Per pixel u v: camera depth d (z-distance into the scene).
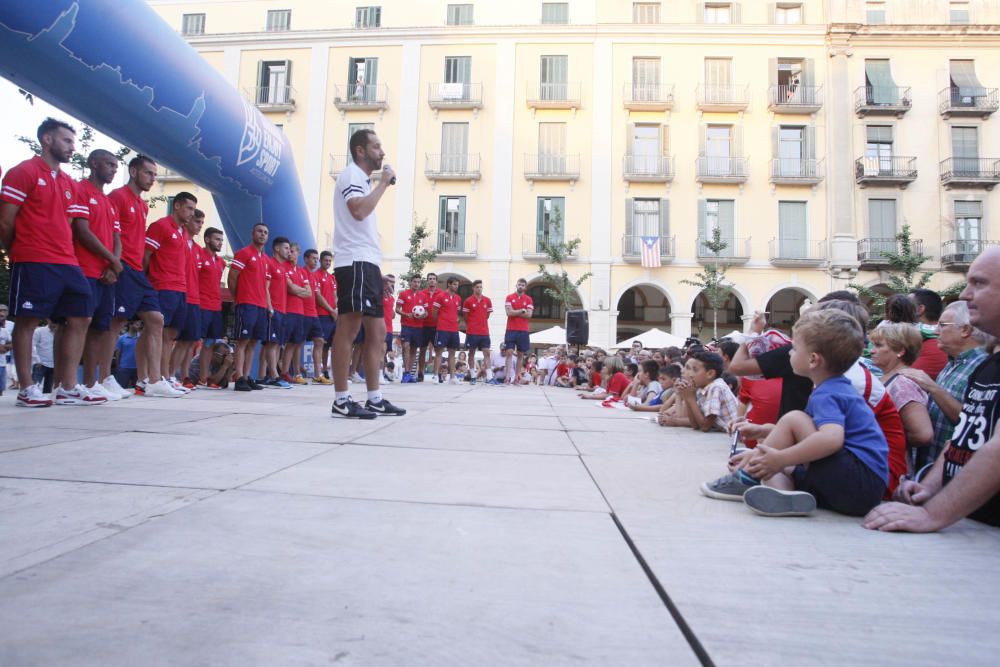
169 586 1.08
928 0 21.55
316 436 2.92
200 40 22.47
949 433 2.49
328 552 1.29
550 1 22.41
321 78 22.11
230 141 6.17
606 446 3.07
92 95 4.61
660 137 21.39
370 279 3.64
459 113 21.72
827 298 2.82
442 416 4.14
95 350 4.53
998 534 1.64
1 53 4.05
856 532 1.62
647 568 1.27
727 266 20.23
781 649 0.91
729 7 22.19
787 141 21.36
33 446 2.40
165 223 5.29
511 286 21.34
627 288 21.20
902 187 20.86
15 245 3.77
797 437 1.91
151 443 2.54
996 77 20.86
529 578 1.18
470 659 0.85
